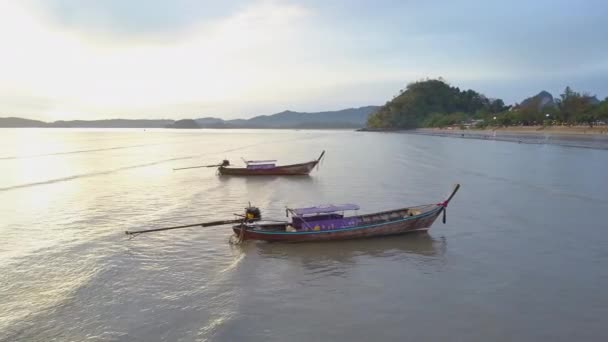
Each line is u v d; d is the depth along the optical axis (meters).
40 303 15.10
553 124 129.75
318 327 13.52
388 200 33.25
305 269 18.53
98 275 17.58
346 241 22.50
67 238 22.75
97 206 31.08
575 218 26.81
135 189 38.97
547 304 14.98
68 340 12.80
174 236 23.23
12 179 45.25
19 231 24.12
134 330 13.32
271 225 22.64
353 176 47.56
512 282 16.91
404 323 13.75
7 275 17.59
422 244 21.94
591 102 130.62
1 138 163.88
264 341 12.72
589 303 15.05
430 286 16.64
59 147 104.12
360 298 15.61
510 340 12.73
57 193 36.62
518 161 60.66
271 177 47.66
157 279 17.28
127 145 117.19
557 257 19.72
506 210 29.17
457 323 13.71
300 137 183.38
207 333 13.12
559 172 48.22
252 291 16.16
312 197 34.69
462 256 20.03
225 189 39.16
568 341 12.66
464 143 109.19
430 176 46.72
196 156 78.75
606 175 45.41
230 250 21.03
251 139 165.75
